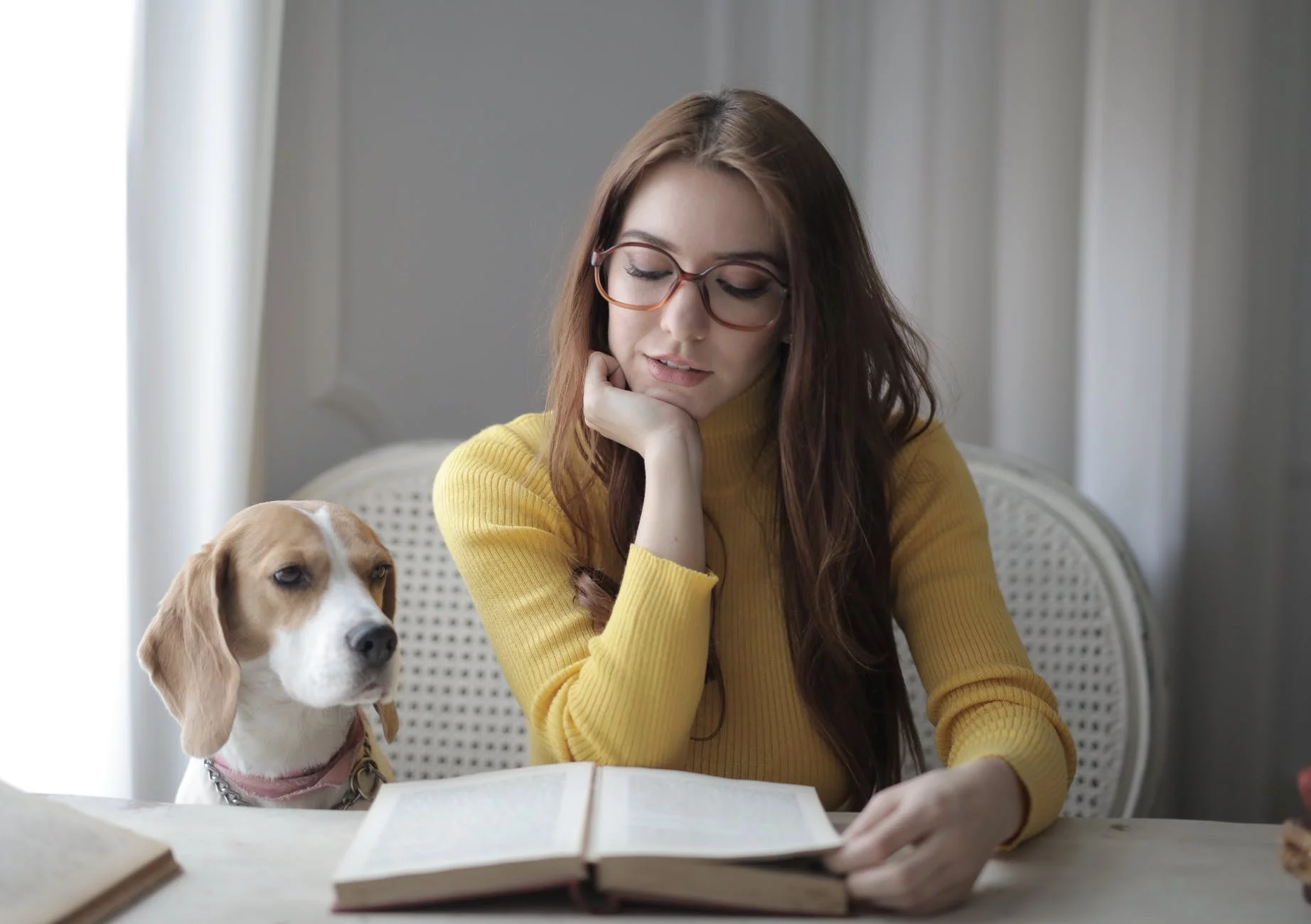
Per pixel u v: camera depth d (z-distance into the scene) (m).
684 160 1.02
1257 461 1.71
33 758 1.33
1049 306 1.85
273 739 1.08
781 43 1.90
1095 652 1.60
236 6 1.43
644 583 0.96
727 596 1.12
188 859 0.80
